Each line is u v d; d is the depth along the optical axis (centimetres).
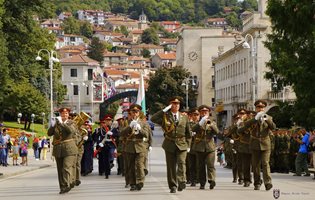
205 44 15588
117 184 2895
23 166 5028
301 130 3947
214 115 13588
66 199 2230
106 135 3500
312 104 4234
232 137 2856
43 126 11138
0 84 8256
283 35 4559
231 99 11500
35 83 11412
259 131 2414
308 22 4288
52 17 9162
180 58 17000
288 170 3912
